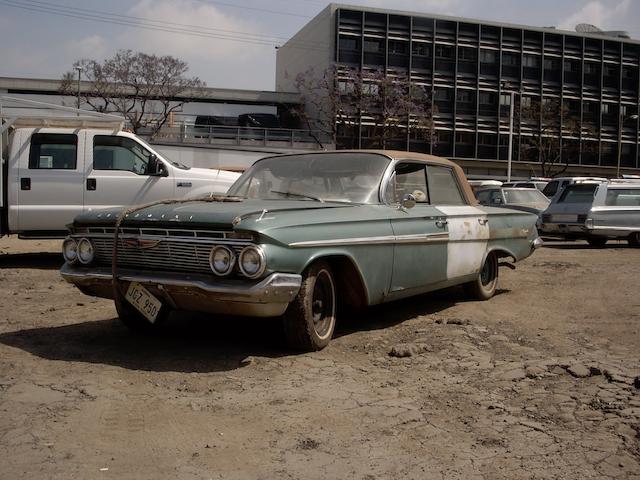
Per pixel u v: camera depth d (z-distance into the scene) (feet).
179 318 20.21
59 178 31.81
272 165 20.21
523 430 11.73
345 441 11.10
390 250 17.81
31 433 11.14
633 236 50.42
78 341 17.28
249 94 164.14
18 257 36.17
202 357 15.87
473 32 171.01
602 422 12.12
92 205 32.17
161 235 15.25
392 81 145.18
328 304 16.85
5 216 31.65
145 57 138.82
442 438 11.32
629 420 12.19
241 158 116.47
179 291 14.78
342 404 12.85
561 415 12.48
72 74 140.15
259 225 14.38
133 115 147.95
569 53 179.52
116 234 15.62
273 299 14.38
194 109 162.20
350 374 14.75
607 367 15.49
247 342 17.28
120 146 32.91
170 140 139.54
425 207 20.16
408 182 20.03
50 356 15.79
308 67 175.22
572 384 14.38
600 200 49.88
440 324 20.04
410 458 10.49
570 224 50.37
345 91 145.79
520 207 55.52
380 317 21.03
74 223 16.89
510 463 10.37
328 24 161.99
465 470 10.11
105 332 18.35
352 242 16.40
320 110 152.46
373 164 19.27
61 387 13.51
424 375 14.90
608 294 25.81
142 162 33.14
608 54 183.01
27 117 31.35
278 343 17.20
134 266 15.90
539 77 177.27
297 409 12.52
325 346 16.78
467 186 23.32
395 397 13.34
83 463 10.05
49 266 32.83
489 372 15.19
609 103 183.83
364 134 152.46
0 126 30.83
